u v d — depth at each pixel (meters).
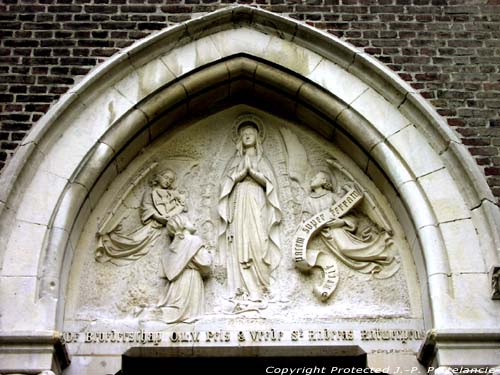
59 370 6.86
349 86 7.83
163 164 8.07
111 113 7.60
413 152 7.54
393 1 8.24
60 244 7.08
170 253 7.58
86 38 7.91
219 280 7.56
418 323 7.29
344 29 8.07
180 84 7.82
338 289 7.53
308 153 8.17
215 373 7.45
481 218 7.21
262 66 7.93
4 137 7.39
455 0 8.29
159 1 8.12
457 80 7.88
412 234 7.48
